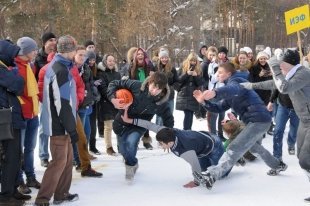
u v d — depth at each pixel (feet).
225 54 30.09
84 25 81.41
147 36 97.19
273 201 16.47
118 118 18.29
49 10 72.90
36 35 73.10
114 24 87.61
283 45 135.44
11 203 15.12
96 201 16.38
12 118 14.60
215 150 18.26
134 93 17.78
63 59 14.64
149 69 24.34
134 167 18.60
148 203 16.20
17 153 14.89
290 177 19.71
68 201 16.21
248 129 17.48
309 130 15.65
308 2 126.82
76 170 20.49
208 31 115.96
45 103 14.75
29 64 16.75
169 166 21.65
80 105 20.22
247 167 21.40
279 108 21.65
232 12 119.14
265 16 129.08
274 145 21.85
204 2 108.99
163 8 99.50
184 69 26.32
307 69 15.48
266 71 26.35
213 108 18.13
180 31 101.76
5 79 14.33
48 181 15.08
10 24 71.97
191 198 16.81
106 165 21.89
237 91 16.80
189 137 17.13
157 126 17.79
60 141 14.92
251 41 126.11
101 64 24.00
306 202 16.35
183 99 26.27
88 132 22.03
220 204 16.12
